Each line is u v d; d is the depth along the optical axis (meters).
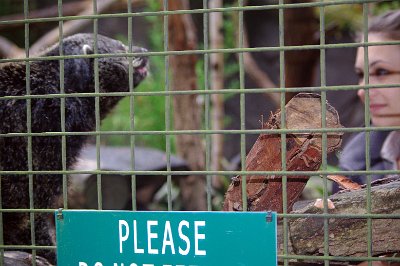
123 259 3.09
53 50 6.46
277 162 3.50
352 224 3.39
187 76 8.37
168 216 3.00
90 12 9.16
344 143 8.73
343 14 7.82
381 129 2.72
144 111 10.63
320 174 2.85
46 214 6.01
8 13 10.20
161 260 3.02
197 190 8.58
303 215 2.89
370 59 5.62
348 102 12.12
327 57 14.84
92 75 6.51
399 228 3.34
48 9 10.67
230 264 2.90
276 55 15.22
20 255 4.02
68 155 6.28
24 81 6.00
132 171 3.03
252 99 14.27
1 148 5.75
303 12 7.40
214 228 2.92
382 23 5.59
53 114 6.03
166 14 2.95
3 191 5.79
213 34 8.95
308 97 3.43
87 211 3.14
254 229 2.87
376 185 3.64
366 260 2.80
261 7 2.81
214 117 9.35
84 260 3.15
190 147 8.66
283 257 2.92
